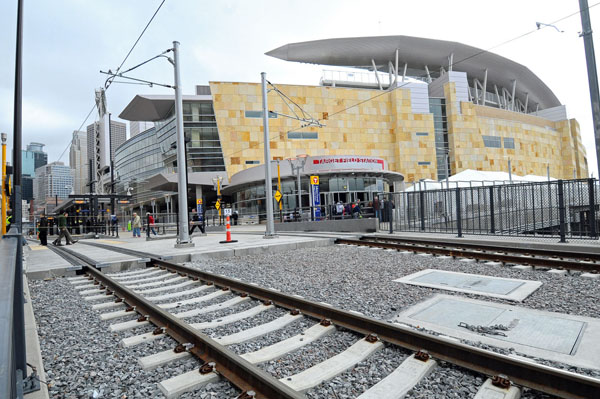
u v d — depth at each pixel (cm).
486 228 1357
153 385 296
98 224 2941
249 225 3459
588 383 247
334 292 577
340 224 1798
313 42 6706
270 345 373
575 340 348
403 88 6059
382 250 1034
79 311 530
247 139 5338
